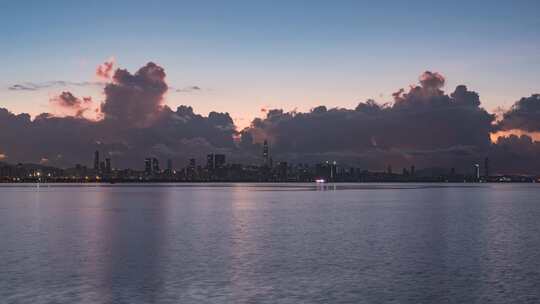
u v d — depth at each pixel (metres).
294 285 38.03
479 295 35.56
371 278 40.38
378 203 154.25
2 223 84.31
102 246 56.81
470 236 66.94
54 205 140.62
